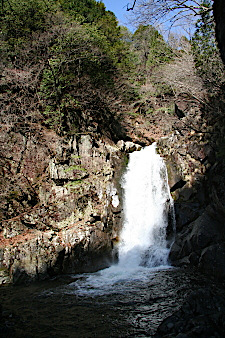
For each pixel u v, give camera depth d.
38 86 17.06
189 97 17.97
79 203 12.74
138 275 10.01
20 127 14.70
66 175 13.25
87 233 11.65
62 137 14.65
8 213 12.17
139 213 13.62
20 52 16.84
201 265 9.40
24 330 6.18
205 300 5.95
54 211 12.36
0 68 15.79
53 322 6.59
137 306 7.21
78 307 7.43
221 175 10.79
